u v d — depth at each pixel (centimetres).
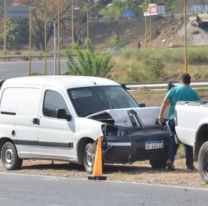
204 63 14862
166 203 2477
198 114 2980
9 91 3841
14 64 17738
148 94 8706
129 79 12888
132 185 2950
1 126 3844
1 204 2531
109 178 3231
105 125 3375
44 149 3638
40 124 3644
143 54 15112
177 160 3941
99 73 10569
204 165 2962
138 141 3384
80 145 3466
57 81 3656
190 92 3434
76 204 2497
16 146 3772
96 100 3581
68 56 10850
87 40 14712
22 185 3014
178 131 3095
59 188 2898
